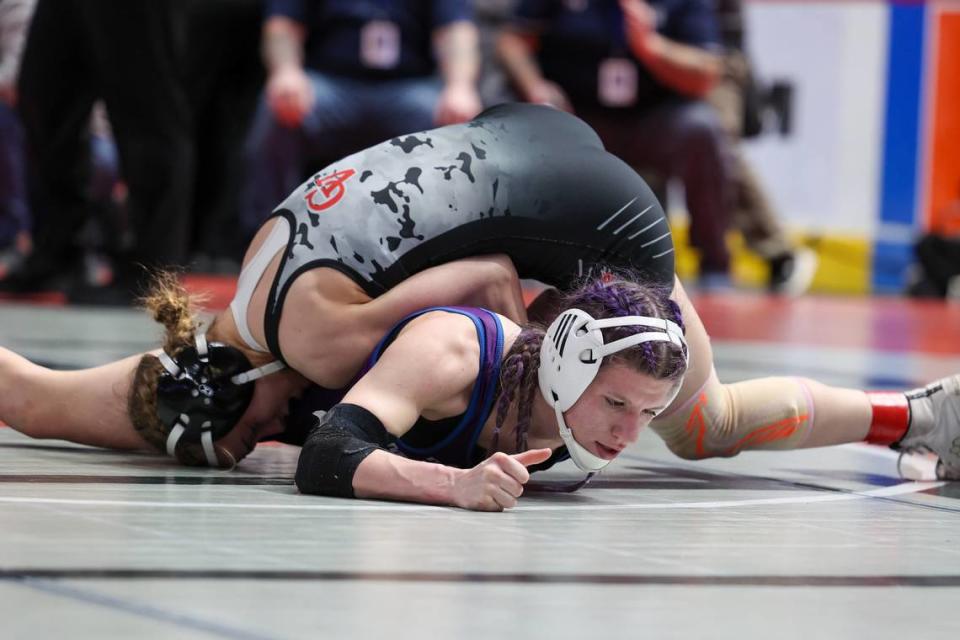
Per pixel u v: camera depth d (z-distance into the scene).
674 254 6.60
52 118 15.38
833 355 14.75
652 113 22.45
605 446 5.38
